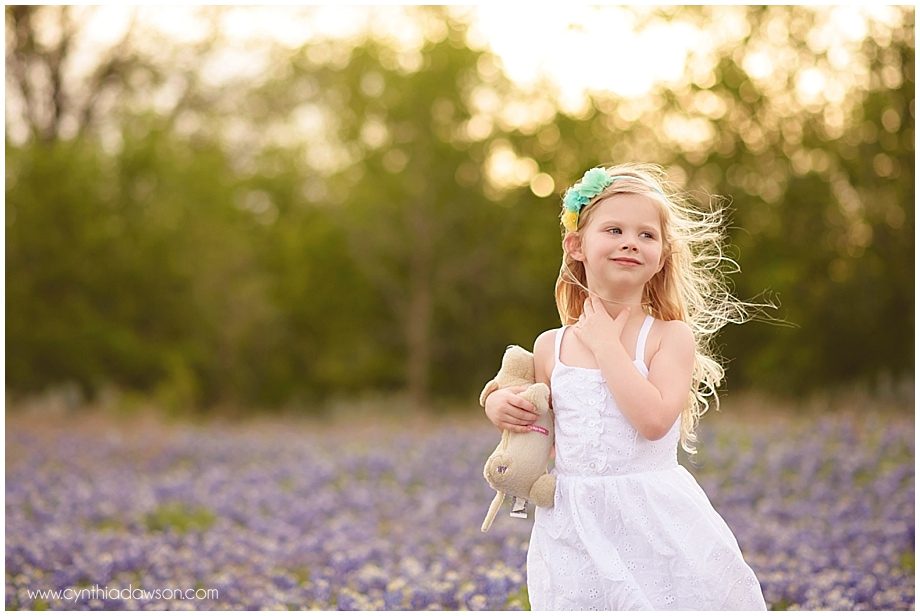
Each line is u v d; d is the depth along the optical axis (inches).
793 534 301.4
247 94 946.7
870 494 350.6
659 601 140.6
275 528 344.8
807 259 709.9
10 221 770.8
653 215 150.9
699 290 171.5
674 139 761.6
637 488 144.2
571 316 161.5
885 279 685.9
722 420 540.1
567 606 143.9
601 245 148.9
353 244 896.3
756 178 725.9
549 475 150.3
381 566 287.1
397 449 515.8
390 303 919.0
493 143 868.0
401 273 913.5
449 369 930.1
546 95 839.1
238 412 868.0
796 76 705.6
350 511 372.5
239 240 868.0
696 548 141.9
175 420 753.0
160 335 828.6
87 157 798.5
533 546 151.7
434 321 919.0
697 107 743.1
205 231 841.5
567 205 155.6
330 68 908.6
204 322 848.9
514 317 920.3
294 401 922.7
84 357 789.9
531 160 858.1
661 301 159.0
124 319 812.0
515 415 150.7
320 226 911.7
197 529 346.3
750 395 671.1
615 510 143.7
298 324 927.7
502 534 317.1
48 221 776.3
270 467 481.4
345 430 652.7
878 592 241.9
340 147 907.4
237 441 579.5
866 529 304.5
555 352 154.3
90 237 783.1
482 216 885.2
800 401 651.5
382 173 874.1
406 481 424.5
